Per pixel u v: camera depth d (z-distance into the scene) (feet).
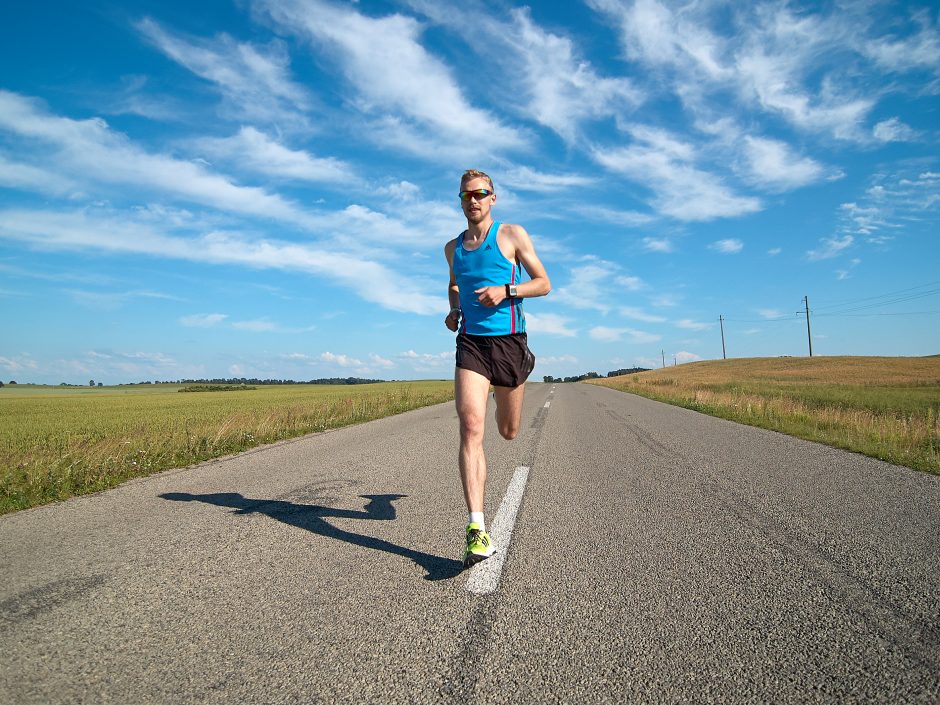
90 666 6.41
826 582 8.83
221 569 9.73
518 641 6.91
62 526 13.02
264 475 19.62
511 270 10.61
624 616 7.63
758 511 13.53
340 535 11.89
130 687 5.95
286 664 6.40
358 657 6.54
